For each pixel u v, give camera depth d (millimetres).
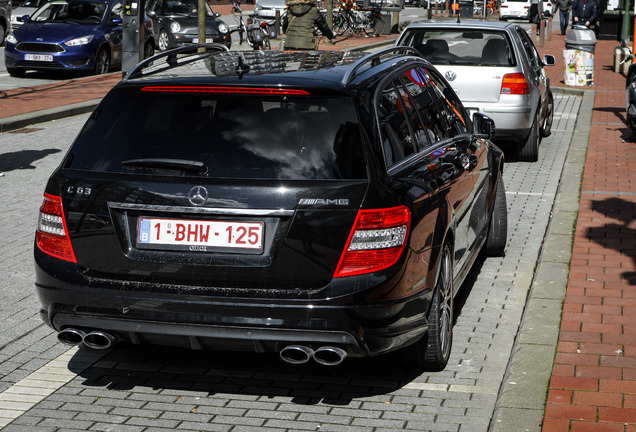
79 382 5270
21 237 8430
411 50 6539
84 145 4961
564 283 7051
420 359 5312
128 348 5805
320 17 16375
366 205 4559
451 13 54438
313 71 5066
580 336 5895
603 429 4531
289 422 4750
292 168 4633
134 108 4953
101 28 21750
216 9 56875
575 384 5109
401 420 4777
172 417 4809
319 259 4543
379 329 4605
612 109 18047
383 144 4844
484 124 6773
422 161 5324
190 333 4629
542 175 11836
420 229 4871
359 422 4754
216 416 4820
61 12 22156
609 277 7223
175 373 5406
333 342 4547
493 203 7531
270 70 5109
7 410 4871
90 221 4773
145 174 4750
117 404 4969
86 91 18469
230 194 4594
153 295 4660
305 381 5289
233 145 4715
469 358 5672
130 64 18859
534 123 12383
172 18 27141
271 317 4547
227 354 5703
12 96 17609
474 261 7176
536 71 13172
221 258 4613
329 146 4676
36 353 5734
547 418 4660
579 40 21578
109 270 4766
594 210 9594
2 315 6438
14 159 12094
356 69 5160
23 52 20719
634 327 6066
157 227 4695
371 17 38469
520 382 5148
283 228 4566
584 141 14195
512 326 6301
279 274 4566
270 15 36812
